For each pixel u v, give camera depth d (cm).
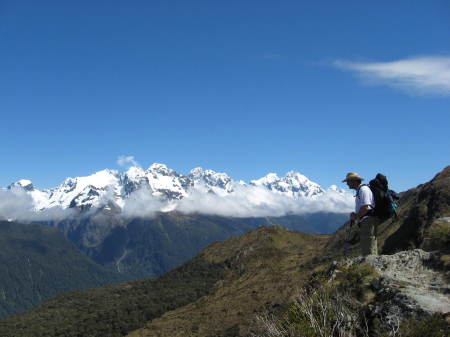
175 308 12619
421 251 1221
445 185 4506
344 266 1249
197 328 8069
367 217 1266
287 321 1005
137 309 13600
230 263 13975
